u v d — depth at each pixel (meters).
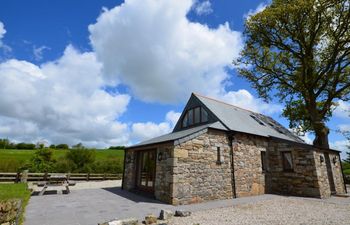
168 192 8.58
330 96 17.12
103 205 7.99
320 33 17.08
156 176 9.66
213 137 10.34
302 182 11.37
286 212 7.14
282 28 17.36
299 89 17.86
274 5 17.44
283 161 12.49
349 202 9.32
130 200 9.12
